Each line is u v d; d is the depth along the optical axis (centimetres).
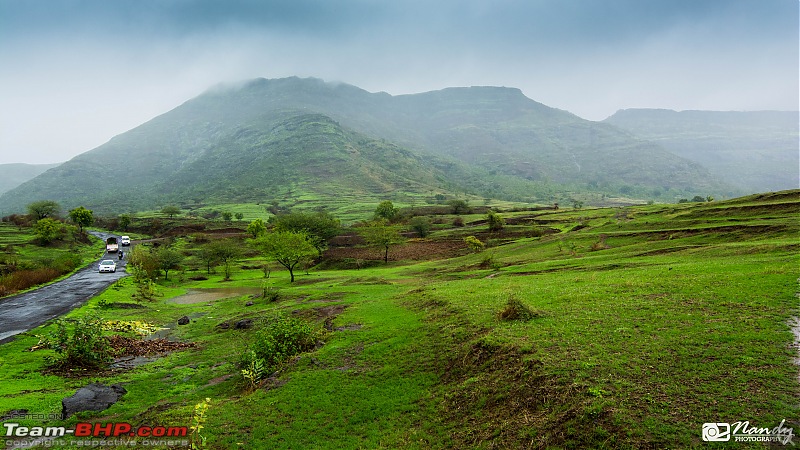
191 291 6556
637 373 1350
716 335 1559
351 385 1839
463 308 2580
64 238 12056
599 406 1184
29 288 5569
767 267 2623
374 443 1417
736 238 5003
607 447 1062
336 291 4688
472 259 7244
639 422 1105
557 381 1373
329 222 10844
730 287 2208
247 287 6694
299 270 8900
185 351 2859
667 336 1617
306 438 1485
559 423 1198
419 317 2689
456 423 1427
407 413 1576
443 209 19525
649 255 4594
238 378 2161
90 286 5772
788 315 1689
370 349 2227
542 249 7044
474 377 1652
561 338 1748
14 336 2981
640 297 2284
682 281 2525
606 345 1605
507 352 1709
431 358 1980
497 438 1259
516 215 14838
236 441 1484
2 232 12619
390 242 9638
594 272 3675
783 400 1116
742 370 1288
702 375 1288
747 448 959
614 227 7938
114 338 3003
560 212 14912
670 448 1004
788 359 1320
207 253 9088
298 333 2522
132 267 7288
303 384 1898
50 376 2159
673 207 11000
